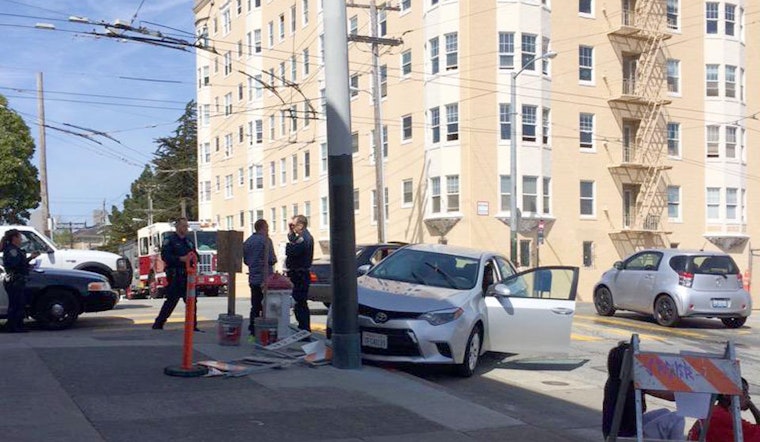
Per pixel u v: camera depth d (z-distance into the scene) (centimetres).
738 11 4138
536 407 902
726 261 1752
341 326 976
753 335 1648
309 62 4359
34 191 4356
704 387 572
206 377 891
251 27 5100
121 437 649
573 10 3691
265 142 5028
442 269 1122
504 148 3466
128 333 1257
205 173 5894
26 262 1266
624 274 1864
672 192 3981
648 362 578
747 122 4194
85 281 1353
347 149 977
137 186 8344
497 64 3475
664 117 3941
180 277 1302
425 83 3606
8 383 820
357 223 4122
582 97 3703
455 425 751
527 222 3469
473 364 1045
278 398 812
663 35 3869
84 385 826
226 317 1116
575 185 3669
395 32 3819
